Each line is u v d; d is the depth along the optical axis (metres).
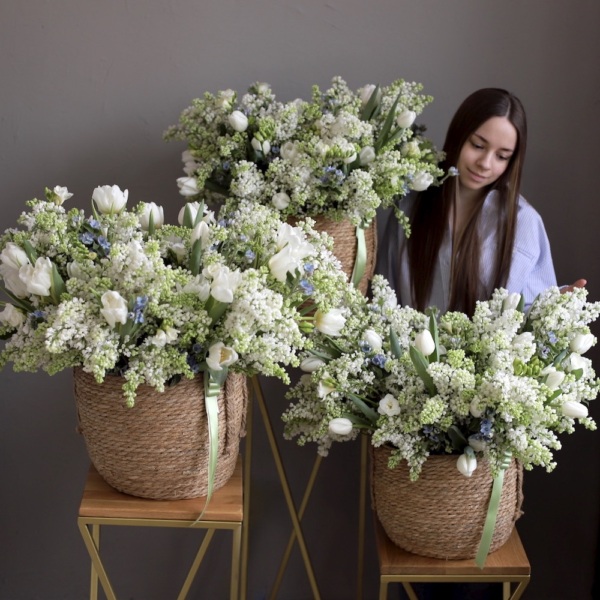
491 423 1.64
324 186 1.93
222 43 2.25
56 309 1.60
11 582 2.64
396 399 1.72
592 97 2.29
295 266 1.61
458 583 2.42
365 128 1.94
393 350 1.74
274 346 1.60
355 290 1.83
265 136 1.95
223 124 2.04
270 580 2.65
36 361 1.64
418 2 2.23
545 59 2.27
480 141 2.06
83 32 2.24
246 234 1.67
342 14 2.24
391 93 2.06
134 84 2.28
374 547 2.62
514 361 1.68
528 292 2.18
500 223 2.13
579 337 1.74
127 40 2.25
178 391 1.67
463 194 2.19
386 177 1.96
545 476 2.56
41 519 2.59
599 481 2.57
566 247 2.39
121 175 2.33
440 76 2.28
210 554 2.64
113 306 1.52
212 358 1.59
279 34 2.25
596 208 2.36
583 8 2.24
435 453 1.74
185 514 1.77
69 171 2.33
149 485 1.76
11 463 2.54
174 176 2.34
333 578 2.64
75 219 1.67
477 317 1.77
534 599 2.66
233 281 1.55
